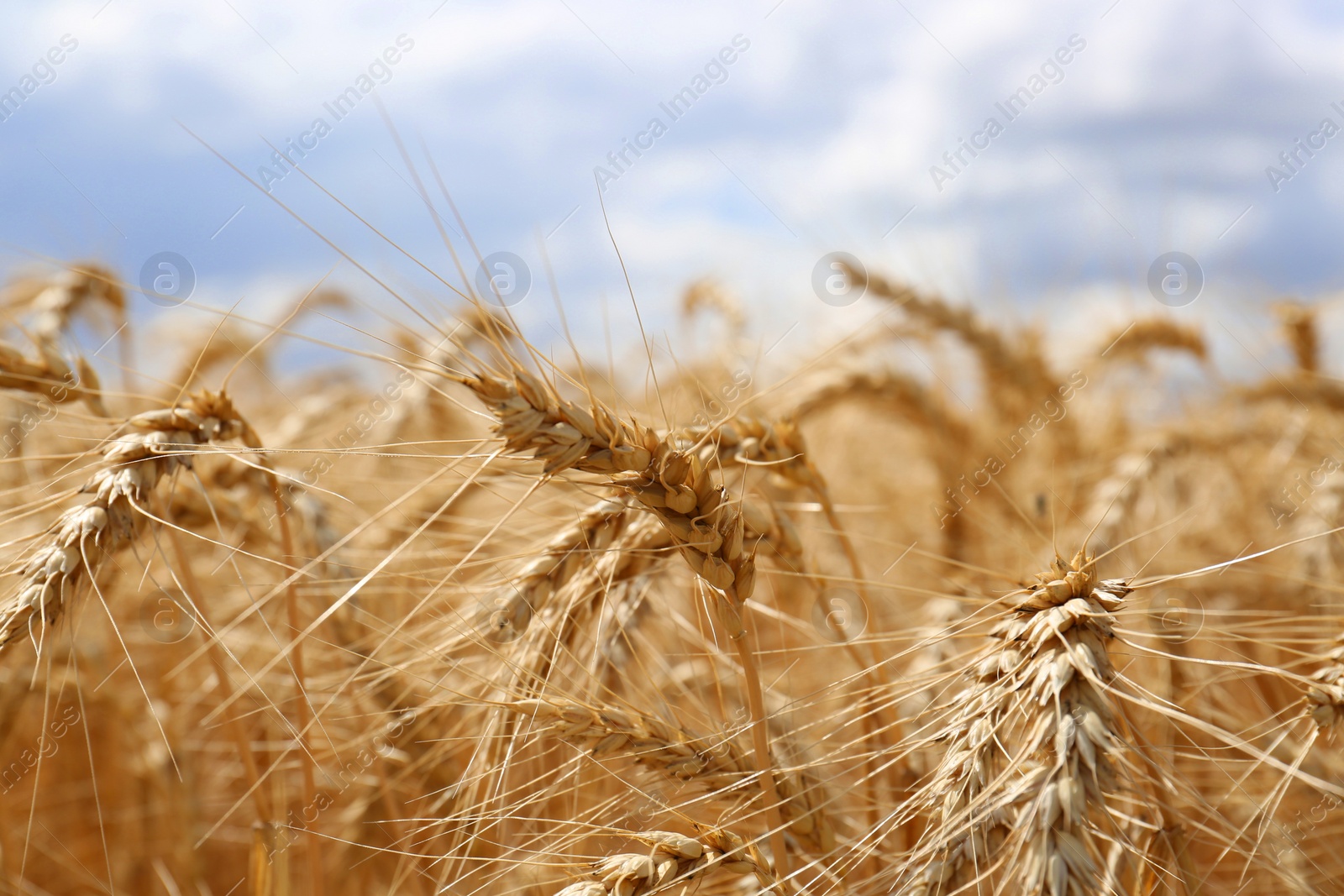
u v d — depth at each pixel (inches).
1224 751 18.6
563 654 17.5
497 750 17.3
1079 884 14.2
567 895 15.2
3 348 18.2
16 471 20.0
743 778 16.6
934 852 15.3
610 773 16.6
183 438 17.5
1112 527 23.9
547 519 18.3
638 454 15.2
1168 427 29.7
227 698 19.3
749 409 18.8
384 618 20.7
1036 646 15.3
